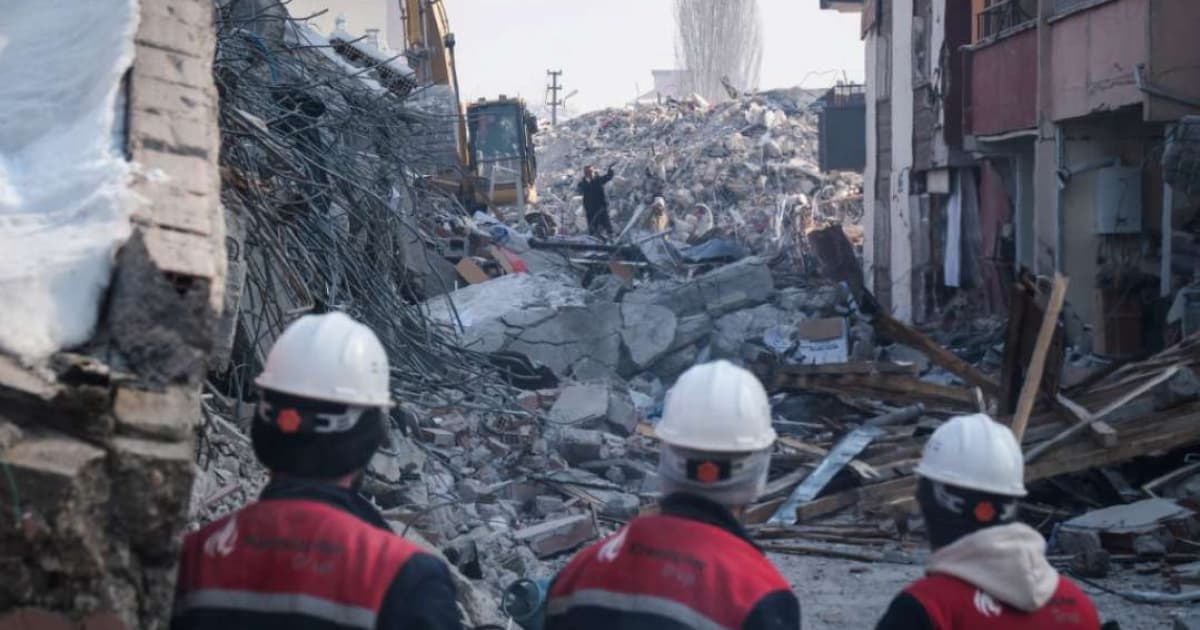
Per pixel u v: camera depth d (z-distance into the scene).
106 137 4.19
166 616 2.91
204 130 4.36
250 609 2.78
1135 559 10.07
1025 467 11.37
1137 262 18.80
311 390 2.89
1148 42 15.97
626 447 14.08
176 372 3.12
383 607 2.72
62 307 3.20
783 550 10.98
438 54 25.61
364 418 2.95
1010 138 21.56
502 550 9.49
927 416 14.45
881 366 15.19
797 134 61.25
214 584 2.84
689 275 27.53
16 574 2.75
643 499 12.28
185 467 2.91
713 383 3.12
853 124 40.41
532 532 10.17
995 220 24.81
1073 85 18.36
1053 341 12.20
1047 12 19.17
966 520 3.13
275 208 10.20
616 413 14.94
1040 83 19.30
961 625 3.03
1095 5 17.53
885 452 13.05
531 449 13.03
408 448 10.94
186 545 3.01
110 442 2.87
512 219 34.03
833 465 12.60
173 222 3.57
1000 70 21.28
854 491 11.98
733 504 3.09
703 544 2.99
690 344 20.12
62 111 4.53
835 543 11.23
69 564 2.78
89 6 5.09
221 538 2.91
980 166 25.97
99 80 4.54
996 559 3.07
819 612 8.84
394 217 13.57
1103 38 17.36
